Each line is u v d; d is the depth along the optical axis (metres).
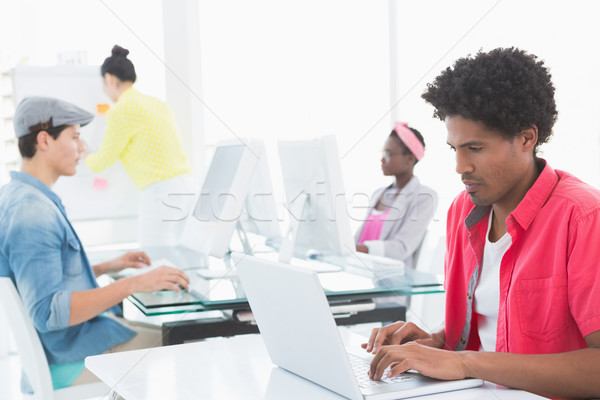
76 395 1.45
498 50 0.90
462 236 1.05
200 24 3.20
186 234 1.95
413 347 0.81
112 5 2.98
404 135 2.50
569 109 3.25
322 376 0.79
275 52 3.36
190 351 1.00
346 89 3.51
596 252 0.83
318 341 0.76
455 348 1.06
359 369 0.85
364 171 3.53
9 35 2.81
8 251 1.54
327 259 2.02
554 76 3.28
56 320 1.50
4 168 2.74
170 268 1.60
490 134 0.87
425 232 2.46
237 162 1.70
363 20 3.52
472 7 3.44
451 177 3.45
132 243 2.80
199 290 1.61
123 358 0.97
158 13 3.09
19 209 1.56
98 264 1.92
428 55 3.52
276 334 0.85
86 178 2.69
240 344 1.04
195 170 3.18
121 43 3.01
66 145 1.88
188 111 3.16
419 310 2.16
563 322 0.87
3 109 2.74
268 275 0.80
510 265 0.93
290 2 3.37
